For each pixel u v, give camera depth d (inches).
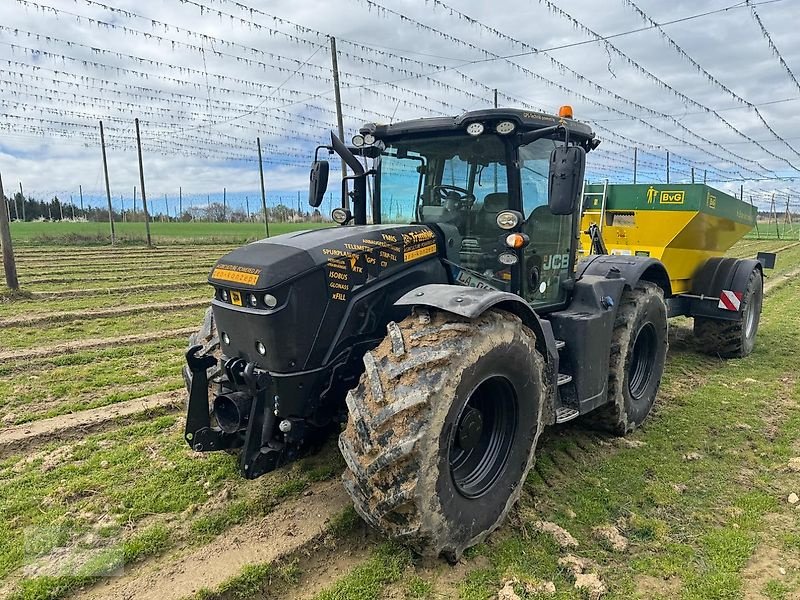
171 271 648.4
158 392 234.2
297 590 119.4
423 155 166.1
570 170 136.1
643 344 210.1
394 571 121.6
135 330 354.0
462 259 160.4
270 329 123.5
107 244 1097.4
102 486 156.9
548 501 152.3
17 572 121.6
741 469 171.6
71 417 206.7
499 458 135.3
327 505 145.4
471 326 121.5
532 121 153.8
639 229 285.9
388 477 110.8
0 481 161.8
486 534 128.7
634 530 140.3
